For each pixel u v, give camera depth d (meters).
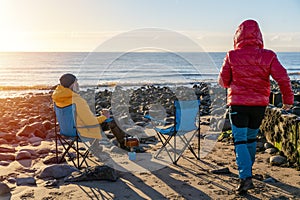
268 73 4.18
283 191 4.18
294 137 5.12
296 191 4.18
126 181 4.64
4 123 9.19
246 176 4.09
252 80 4.18
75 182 4.61
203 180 4.65
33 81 31.67
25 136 7.52
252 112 4.25
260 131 6.64
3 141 7.07
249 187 4.08
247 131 4.45
